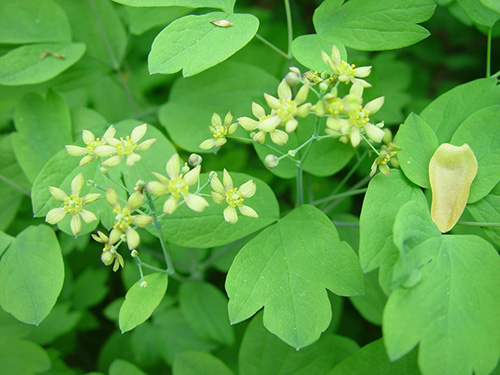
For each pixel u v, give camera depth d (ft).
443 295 0.32
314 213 0.40
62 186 0.43
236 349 0.55
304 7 0.73
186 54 0.37
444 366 0.31
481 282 0.33
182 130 0.49
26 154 0.47
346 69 0.37
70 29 0.51
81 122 0.49
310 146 0.40
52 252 0.41
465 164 0.37
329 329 0.50
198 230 0.40
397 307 0.31
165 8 0.50
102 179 0.43
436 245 0.34
